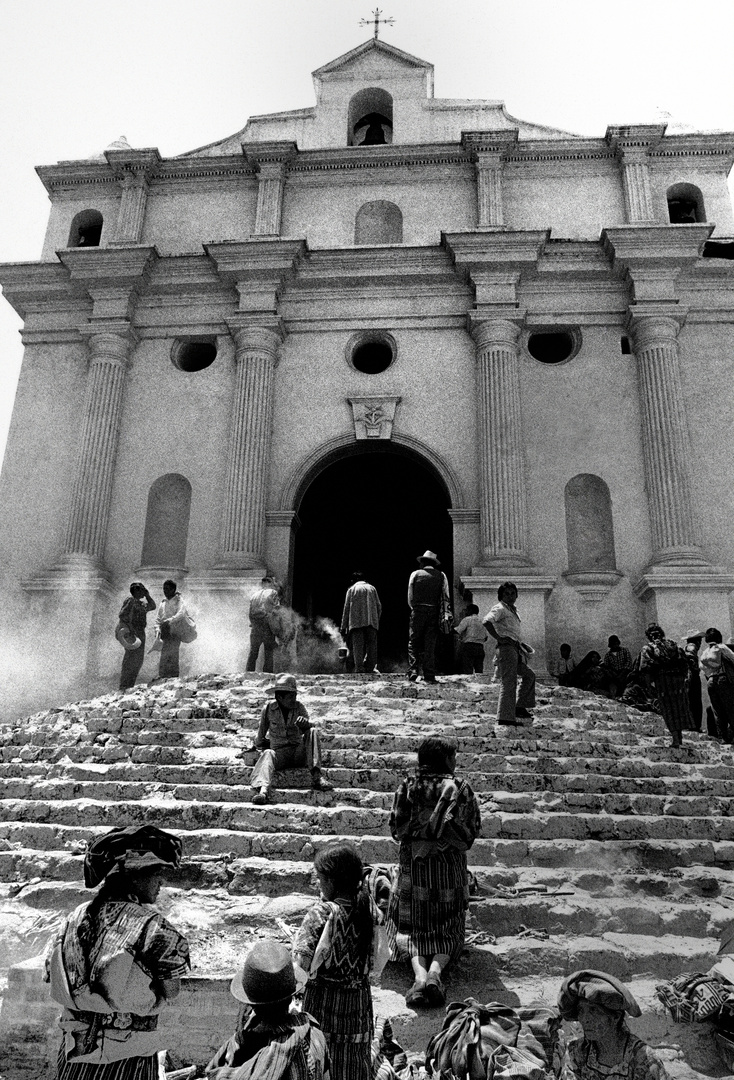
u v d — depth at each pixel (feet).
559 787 26.43
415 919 16.90
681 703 31.48
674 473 55.06
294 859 21.40
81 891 19.83
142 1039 9.10
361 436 59.00
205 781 25.86
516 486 55.93
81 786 25.36
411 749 28.91
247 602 53.98
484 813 24.31
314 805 24.23
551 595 54.70
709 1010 14.90
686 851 22.35
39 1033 14.46
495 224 62.23
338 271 62.28
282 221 65.26
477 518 56.54
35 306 64.64
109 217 67.05
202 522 58.29
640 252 59.16
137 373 62.23
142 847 9.68
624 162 63.41
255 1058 9.22
